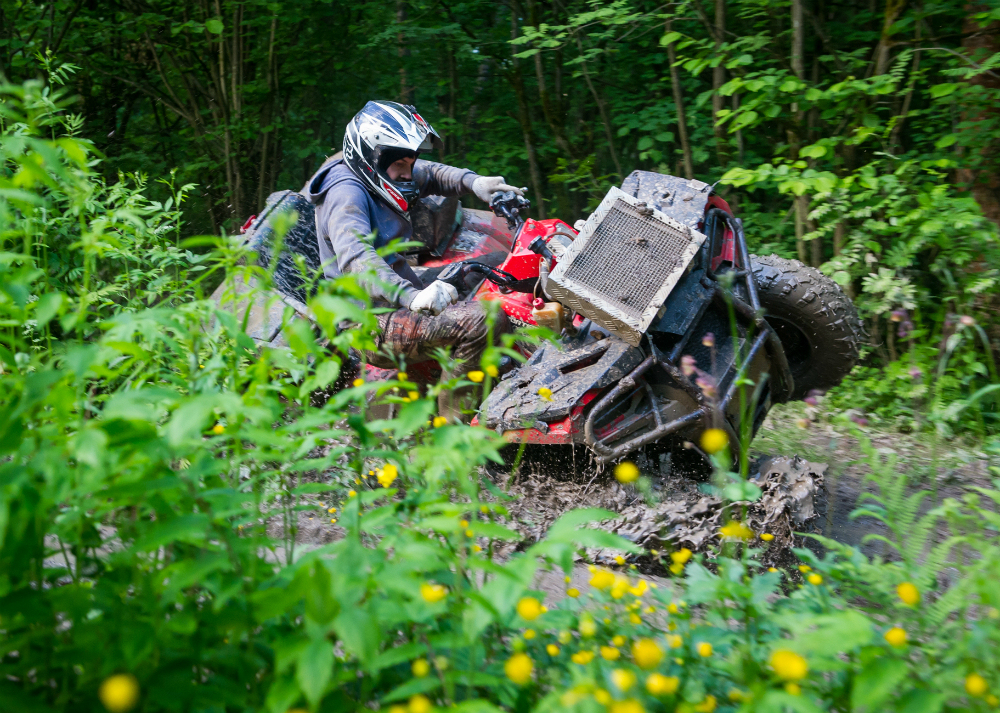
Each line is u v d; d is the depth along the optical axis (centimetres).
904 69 672
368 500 170
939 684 152
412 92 1120
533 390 371
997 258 573
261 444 167
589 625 162
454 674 145
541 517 354
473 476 233
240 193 1049
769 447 504
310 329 159
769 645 168
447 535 183
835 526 394
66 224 335
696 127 855
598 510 143
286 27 1048
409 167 482
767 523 330
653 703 155
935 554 194
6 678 155
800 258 711
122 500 154
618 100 920
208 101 1121
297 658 134
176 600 156
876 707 150
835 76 766
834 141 599
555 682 154
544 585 292
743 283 402
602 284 361
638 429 364
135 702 142
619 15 723
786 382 404
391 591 151
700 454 366
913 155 686
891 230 601
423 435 207
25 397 137
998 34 608
